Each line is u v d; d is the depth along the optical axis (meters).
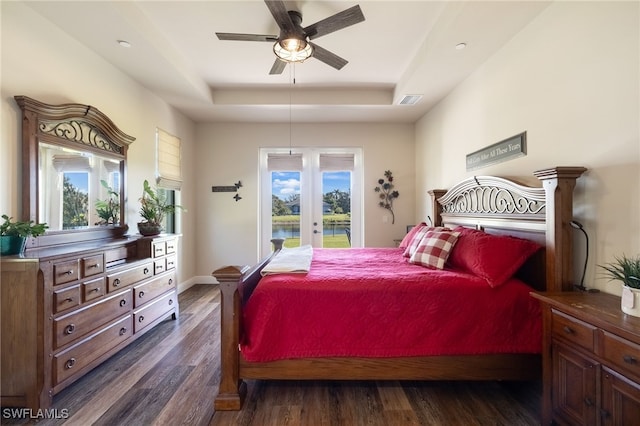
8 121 1.98
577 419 1.38
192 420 1.71
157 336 2.87
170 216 4.27
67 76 2.42
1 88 1.94
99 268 2.22
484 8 2.09
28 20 2.10
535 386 2.04
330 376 1.85
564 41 1.95
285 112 4.38
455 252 2.38
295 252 2.96
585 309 1.37
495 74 2.71
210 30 2.69
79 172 2.51
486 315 1.83
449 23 2.29
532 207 2.17
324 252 3.34
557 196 1.80
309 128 4.89
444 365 1.85
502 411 1.79
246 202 4.86
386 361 1.86
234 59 3.22
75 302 2.00
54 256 1.84
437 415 1.75
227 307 1.81
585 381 1.33
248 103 4.04
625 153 1.58
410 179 4.89
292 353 1.82
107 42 2.54
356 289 1.86
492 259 1.98
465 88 3.24
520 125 2.38
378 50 3.02
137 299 2.65
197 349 2.60
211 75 3.61
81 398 1.91
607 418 1.22
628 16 1.56
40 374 1.75
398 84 3.80
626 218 1.58
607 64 1.67
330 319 1.84
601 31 1.70
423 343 1.83
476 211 2.96
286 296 1.85
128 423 1.69
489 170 2.81
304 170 4.99
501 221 2.53
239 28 2.66
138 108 3.36
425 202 4.47
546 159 2.12
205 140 4.86
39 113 2.12
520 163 2.38
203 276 4.86
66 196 2.38
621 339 1.17
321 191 5.00
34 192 2.09
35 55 2.16
